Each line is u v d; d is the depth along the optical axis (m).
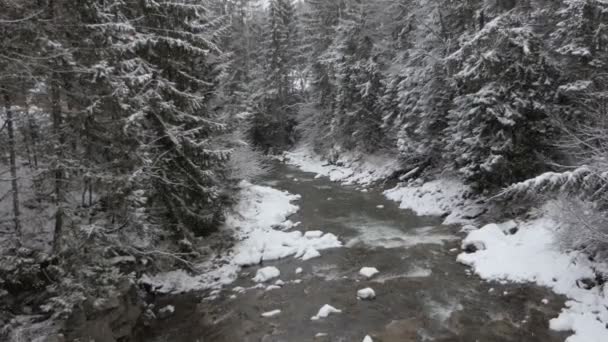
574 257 9.17
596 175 7.98
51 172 7.36
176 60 11.38
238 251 12.58
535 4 13.53
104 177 7.69
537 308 8.38
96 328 7.02
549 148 12.39
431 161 20.38
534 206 12.17
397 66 23.19
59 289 6.91
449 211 15.68
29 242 8.02
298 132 39.06
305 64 38.97
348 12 28.50
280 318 8.77
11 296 7.08
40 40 6.57
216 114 13.62
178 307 9.62
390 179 22.53
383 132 25.55
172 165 11.05
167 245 11.33
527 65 12.21
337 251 12.85
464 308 8.73
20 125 7.61
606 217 8.24
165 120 10.62
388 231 14.57
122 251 9.60
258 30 41.94
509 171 12.66
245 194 17.48
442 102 18.52
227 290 10.39
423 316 8.52
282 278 10.95
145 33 10.63
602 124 8.83
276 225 15.43
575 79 11.90
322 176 27.09
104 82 7.65
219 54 13.57
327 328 8.23
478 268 10.51
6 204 8.34
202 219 12.18
